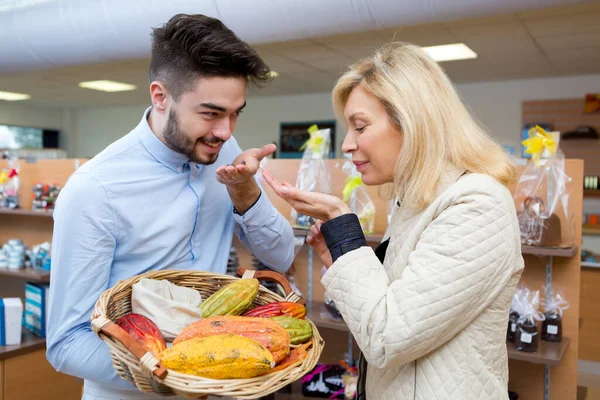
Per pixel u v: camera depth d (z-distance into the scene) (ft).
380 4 10.19
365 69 3.69
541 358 6.82
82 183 3.69
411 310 3.14
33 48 14.35
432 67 3.56
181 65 3.44
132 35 12.62
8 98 33.24
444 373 3.37
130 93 30.40
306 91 28.94
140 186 3.90
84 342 3.65
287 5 10.89
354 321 3.34
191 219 4.23
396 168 3.62
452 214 3.26
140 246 4.00
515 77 23.50
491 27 15.15
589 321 14.24
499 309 3.44
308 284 9.32
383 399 3.62
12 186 13.00
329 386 8.54
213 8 11.46
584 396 8.71
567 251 6.80
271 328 3.22
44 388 9.90
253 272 4.20
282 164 9.45
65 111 39.63
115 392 3.99
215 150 3.75
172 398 4.01
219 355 2.83
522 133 24.16
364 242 3.60
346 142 3.75
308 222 8.52
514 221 3.38
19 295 13.67
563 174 7.70
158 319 3.39
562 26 14.89
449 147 3.51
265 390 2.83
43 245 12.07
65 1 13.41
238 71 3.45
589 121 22.75
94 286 3.77
